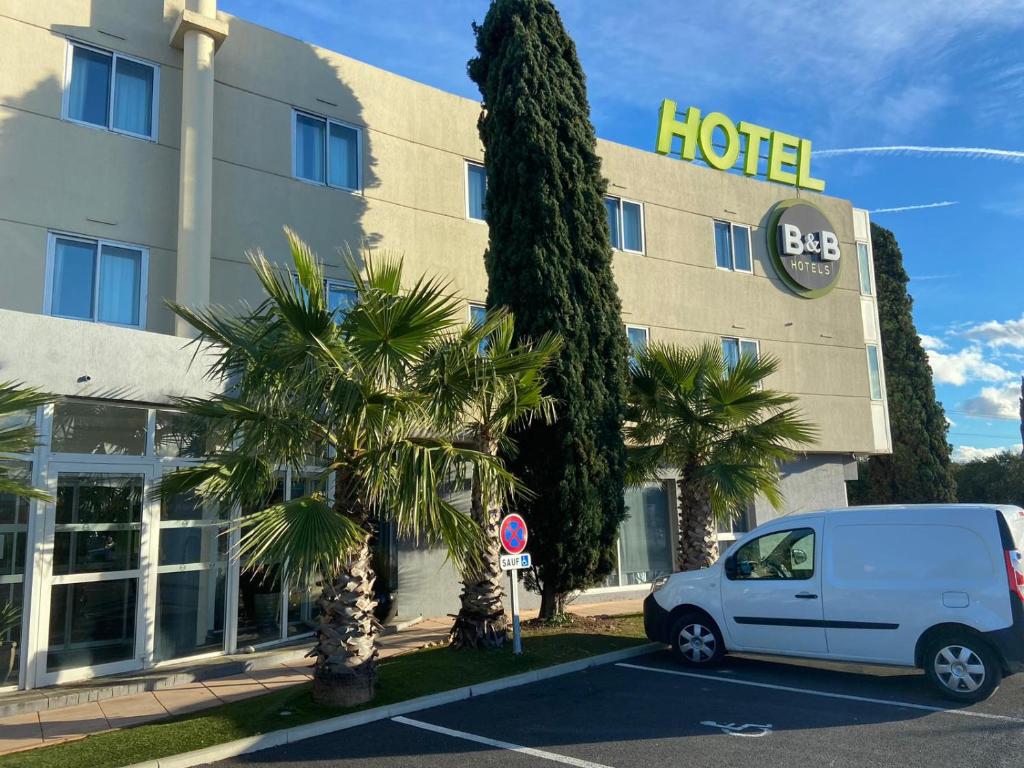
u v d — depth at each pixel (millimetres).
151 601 9320
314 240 12828
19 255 10266
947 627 7500
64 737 6973
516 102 11695
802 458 19172
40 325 8625
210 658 9766
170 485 7410
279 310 7047
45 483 8539
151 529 9383
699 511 12055
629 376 12242
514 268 11336
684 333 17422
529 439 11078
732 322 18281
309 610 11492
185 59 11734
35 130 10609
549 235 11312
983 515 7578
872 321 21766
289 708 7285
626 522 16375
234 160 12234
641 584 16297
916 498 31234
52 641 8500
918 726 6605
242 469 7094
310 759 6215
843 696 7699
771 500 12516
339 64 13602
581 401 11055
